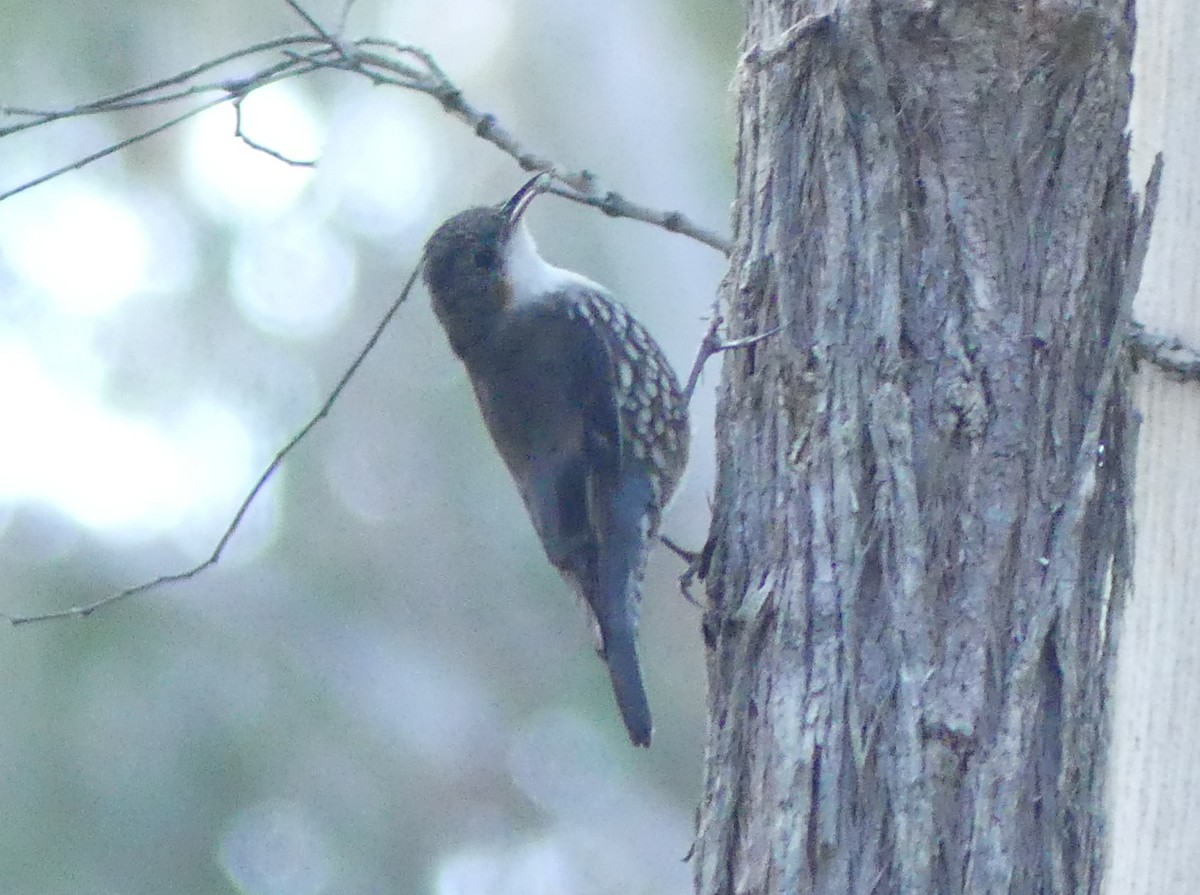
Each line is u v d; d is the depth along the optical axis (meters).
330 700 19.14
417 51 8.55
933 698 6.34
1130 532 6.73
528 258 10.78
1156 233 7.52
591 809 19.69
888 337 6.65
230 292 20.27
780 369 7.00
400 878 18.81
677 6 19.62
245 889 17.41
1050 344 6.58
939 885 6.21
